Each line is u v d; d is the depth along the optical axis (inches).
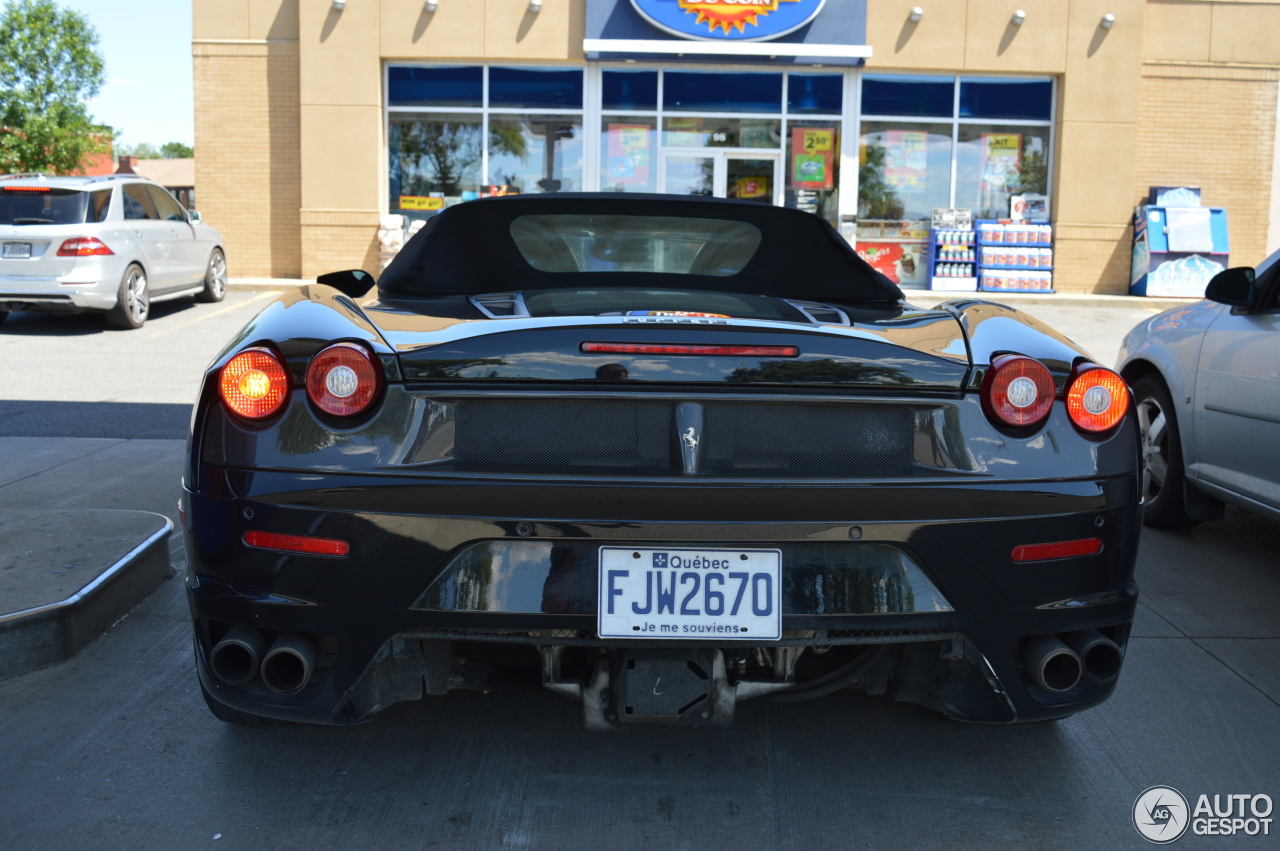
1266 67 603.2
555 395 77.2
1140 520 85.0
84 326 434.6
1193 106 605.6
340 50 571.8
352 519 76.2
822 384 78.8
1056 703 83.8
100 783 89.0
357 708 80.2
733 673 85.8
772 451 79.0
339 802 86.9
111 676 111.3
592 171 590.9
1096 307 575.5
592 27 568.1
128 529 145.3
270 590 77.9
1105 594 83.0
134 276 424.8
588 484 76.0
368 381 77.0
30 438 230.5
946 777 92.7
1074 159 592.7
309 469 76.7
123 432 238.8
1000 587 79.8
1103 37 582.9
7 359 350.6
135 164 2292.1
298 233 601.6
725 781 91.4
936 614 78.9
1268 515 143.3
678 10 564.1
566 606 76.5
